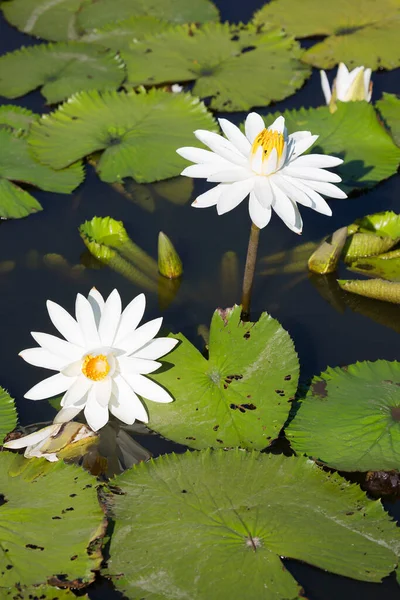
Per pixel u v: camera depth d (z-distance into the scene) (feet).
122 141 13.17
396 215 11.44
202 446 7.97
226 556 6.81
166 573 6.68
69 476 7.68
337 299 10.79
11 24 16.97
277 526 7.09
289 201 8.42
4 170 12.44
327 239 11.18
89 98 14.03
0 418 8.48
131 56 15.80
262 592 6.51
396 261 11.06
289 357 8.68
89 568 6.71
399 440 8.04
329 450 7.98
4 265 11.24
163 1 17.70
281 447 8.27
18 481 7.64
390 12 16.87
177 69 15.42
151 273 11.13
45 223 12.06
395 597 6.81
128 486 7.52
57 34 16.57
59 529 7.06
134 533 7.05
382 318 10.47
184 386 8.55
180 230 11.94
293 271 11.23
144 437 8.51
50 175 12.57
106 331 8.34
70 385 8.29
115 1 17.65
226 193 8.44
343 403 8.60
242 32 16.48
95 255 11.27
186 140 13.28
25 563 6.74
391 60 15.66
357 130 13.35
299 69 15.47
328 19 16.78
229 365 8.72
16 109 14.02
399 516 7.62
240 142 8.97
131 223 12.03
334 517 7.24
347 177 12.52
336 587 6.89
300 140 9.11
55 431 8.27
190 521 7.14
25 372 9.46
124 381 8.34
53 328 10.12
